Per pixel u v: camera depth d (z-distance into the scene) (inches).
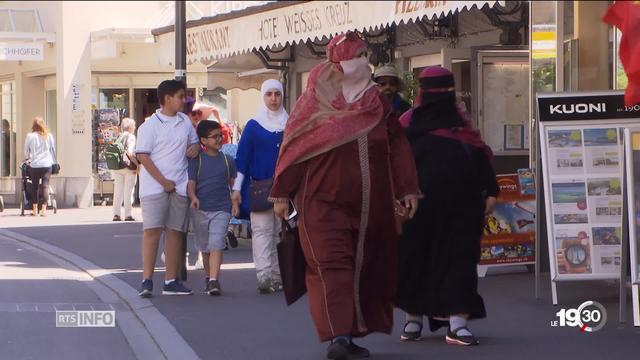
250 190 426.9
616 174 367.2
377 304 293.6
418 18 448.5
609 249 366.3
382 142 284.8
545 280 452.4
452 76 314.7
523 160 608.4
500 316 366.3
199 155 428.1
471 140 312.8
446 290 308.2
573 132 369.1
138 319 386.6
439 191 306.7
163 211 421.7
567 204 367.2
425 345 317.7
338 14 509.4
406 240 310.5
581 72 465.4
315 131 280.4
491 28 603.8
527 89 603.8
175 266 431.5
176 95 419.2
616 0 306.5
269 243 431.2
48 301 429.4
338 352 279.7
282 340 333.1
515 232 462.3
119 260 568.4
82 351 329.7
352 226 284.4
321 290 281.3
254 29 600.4
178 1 506.0
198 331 351.6
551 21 455.2
